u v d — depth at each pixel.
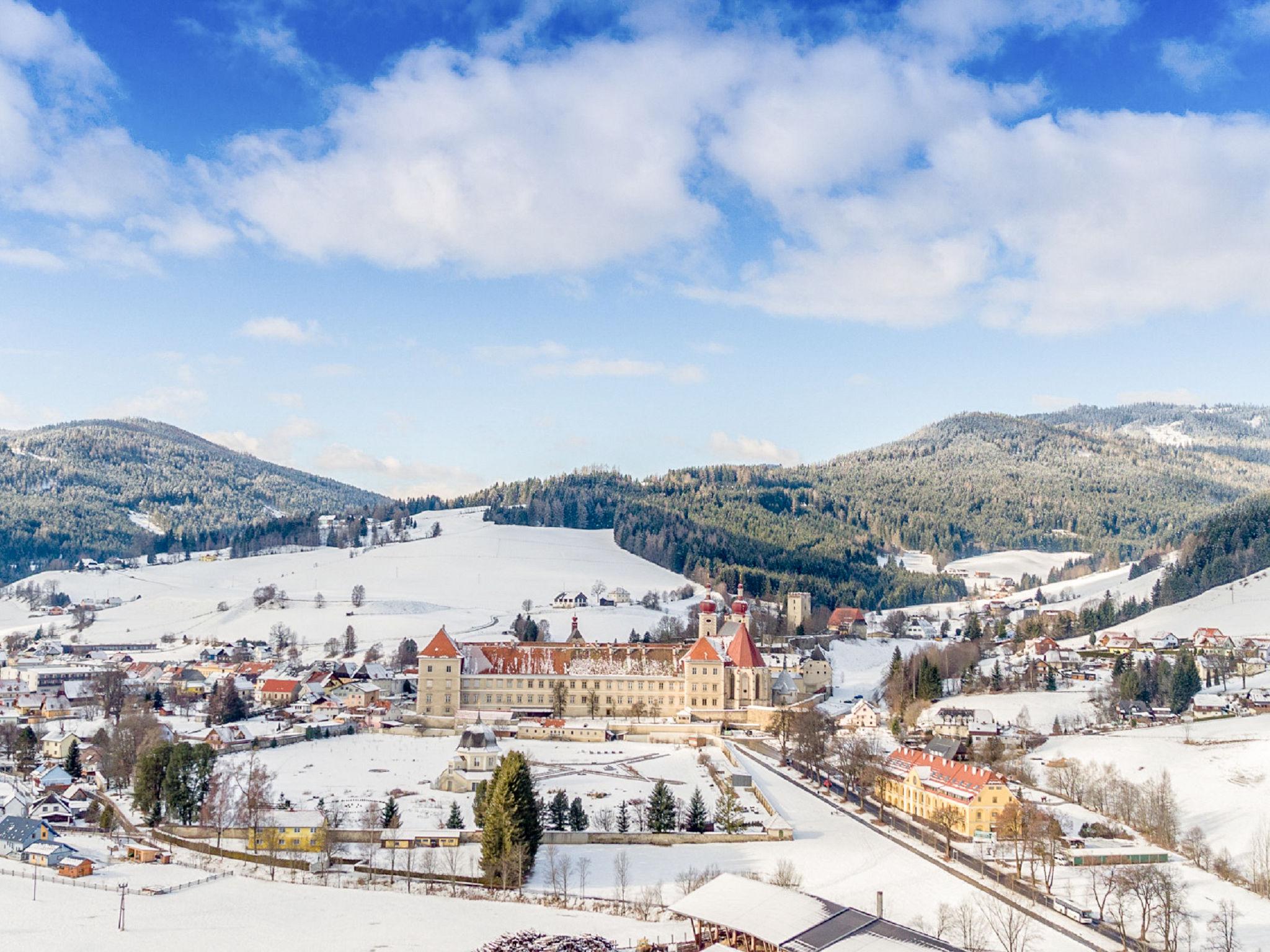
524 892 182.12
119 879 185.38
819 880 189.50
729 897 150.00
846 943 134.50
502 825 188.00
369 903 174.38
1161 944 161.88
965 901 179.00
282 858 197.62
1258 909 176.25
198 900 175.12
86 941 156.12
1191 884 189.38
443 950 153.62
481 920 166.38
